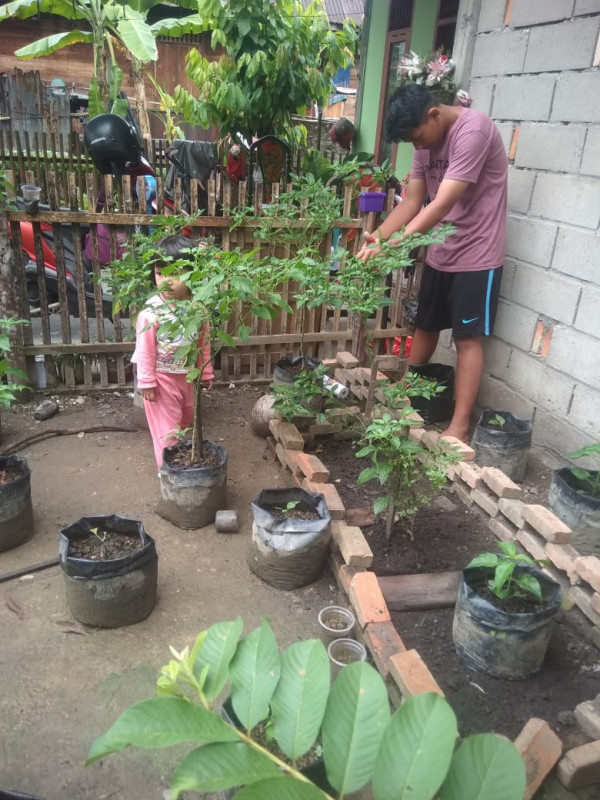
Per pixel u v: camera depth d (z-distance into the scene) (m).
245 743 1.14
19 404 4.43
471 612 2.25
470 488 3.36
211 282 2.55
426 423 4.31
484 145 3.44
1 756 2.01
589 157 3.37
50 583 2.81
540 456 3.81
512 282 4.05
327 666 1.29
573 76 3.44
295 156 6.95
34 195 4.07
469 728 2.07
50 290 5.89
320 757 1.74
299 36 6.39
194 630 2.58
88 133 4.79
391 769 1.07
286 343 4.92
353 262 3.00
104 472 3.72
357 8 13.18
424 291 4.18
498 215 3.72
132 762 2.02
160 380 3.39
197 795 1.92
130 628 2.57
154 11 11.39
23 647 2.44
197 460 3.26
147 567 2.55
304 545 2.72
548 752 1.93
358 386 4.16
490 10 4.09
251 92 6.30
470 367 3.86
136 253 4.17
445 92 3.87
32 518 3.10
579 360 3.55
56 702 2.21
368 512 3.17
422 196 4.02
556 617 2.61
